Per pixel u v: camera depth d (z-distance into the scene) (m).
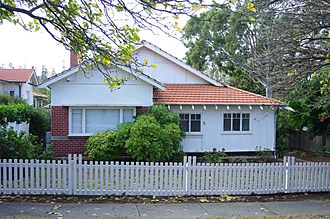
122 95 16.81
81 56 6.11
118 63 6.05
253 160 17.34
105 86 16.67
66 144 16.75
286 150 20.81
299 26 8.70
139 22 5.13
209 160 16.45
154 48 19.97
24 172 9.52
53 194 9.41
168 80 20.47
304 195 10.10
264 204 9.05
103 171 9.53
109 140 15.09
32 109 22.23
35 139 15.81
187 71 20.58
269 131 18.64
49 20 5.61
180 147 16.55
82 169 9.49
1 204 8.47
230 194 9.89
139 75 16.44
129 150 14.41
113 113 17.02
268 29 9.78
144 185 9.80
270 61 9.26
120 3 5.06
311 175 10.30
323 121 19.59
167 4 4.72
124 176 9.58
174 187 9.66
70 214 7.79
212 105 17.69
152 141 14.38
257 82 30.86
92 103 16.64
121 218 7.50
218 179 9.87
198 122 18.20
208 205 8.85
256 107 18.33
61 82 16.53
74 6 5.59
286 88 9.51
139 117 15.88
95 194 9.49
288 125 21.20
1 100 27.45
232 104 17.78
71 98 16.58
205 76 20.55
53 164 9.39
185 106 17.77
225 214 8.05
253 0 8.29
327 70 10.98
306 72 9.24
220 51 35.31
